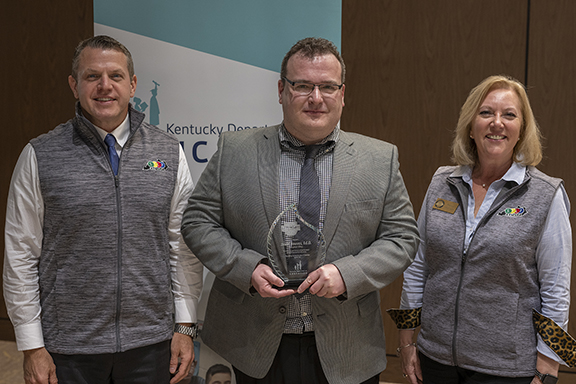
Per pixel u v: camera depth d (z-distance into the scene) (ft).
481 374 4.67
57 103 9.32
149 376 4.80
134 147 4.89
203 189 4.87
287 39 6.47
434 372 5.00
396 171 4.80
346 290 4.17
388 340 8.82
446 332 4.80
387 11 8.25
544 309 4.54
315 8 6.39
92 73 4.55
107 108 4.62
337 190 4.48
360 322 4.69
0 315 10.10
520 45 7.97
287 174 4.61
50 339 4.58
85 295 4.55
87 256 4.55
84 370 4.60
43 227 4.67
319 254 4.35
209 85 6.63
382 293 8.82
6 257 4.55
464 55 8.12
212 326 4.95
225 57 6.57
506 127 4.66
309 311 4.54
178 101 6.70
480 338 4.61
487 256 4.60
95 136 4.66
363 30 8.36
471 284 4.69
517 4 7.90
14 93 9.45
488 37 8.04
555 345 4.35
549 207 4.52
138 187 4.75
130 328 4.66
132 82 5.01
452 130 8.26
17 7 9.18
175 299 5.16
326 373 4.49
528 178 4.66
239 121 6.64
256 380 4.69
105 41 4.69
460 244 4.80
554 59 7.92
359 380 4.60
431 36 8.17
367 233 4.65
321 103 4.29
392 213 4.73
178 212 5.12
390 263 4.42
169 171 4.98
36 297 4.63
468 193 4.99
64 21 9.07
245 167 4.67
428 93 8.27
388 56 8.32
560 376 8.31
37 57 9.26
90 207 4.54
